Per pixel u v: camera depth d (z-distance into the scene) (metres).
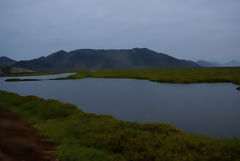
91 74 127.31
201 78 73.69
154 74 105.75
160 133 15.59
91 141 14.09
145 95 45.62
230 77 72.81
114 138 14.25
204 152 11.08
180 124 23.27
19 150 9.73
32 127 16.62
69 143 13.45
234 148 11.16
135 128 17.06
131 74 113.25
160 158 11.20
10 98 31.34
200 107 32.38
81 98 43.16
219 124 22.97
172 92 48.97
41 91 55.41
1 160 7.86
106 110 31.47
